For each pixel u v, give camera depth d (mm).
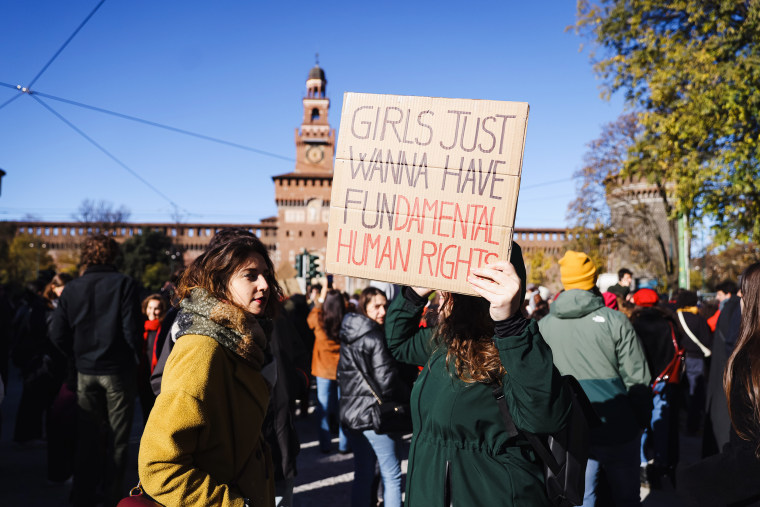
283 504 2998
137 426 7746
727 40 12859
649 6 14305
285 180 80688
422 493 2082
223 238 2281
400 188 1997
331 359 6574
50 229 88125
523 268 2041
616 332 3418
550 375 1779
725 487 1931
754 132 13031
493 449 2016
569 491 1969
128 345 4430
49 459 5309
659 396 5492
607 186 28703
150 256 68750
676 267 28234
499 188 1897
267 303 2176
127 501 1722
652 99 14789
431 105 1999
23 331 6734
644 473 5492
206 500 1640
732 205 14188
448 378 2100
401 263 1974
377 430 3652
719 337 3428
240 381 1832
